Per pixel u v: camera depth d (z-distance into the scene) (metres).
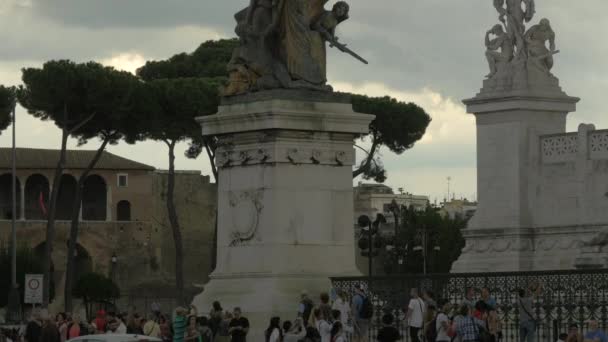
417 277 32.06
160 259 121.75
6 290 86.25
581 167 68.81
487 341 30.08
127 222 121.19
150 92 71.75
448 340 30.52
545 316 30.92
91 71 70.19
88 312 85.81
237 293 32.44
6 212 121.12
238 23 33.41
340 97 32.81
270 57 32.91
